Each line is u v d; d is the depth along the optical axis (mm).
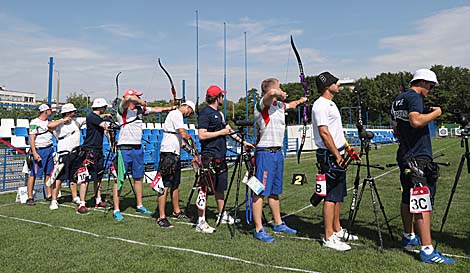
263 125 5367
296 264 4258
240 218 6609
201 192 5770
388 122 64938
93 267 4270
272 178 5348
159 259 4496
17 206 7840
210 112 5859
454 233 5395
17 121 14438
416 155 4445
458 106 71938
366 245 4895
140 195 7219
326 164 4855
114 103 7117
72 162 7961
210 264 4309
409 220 4805
